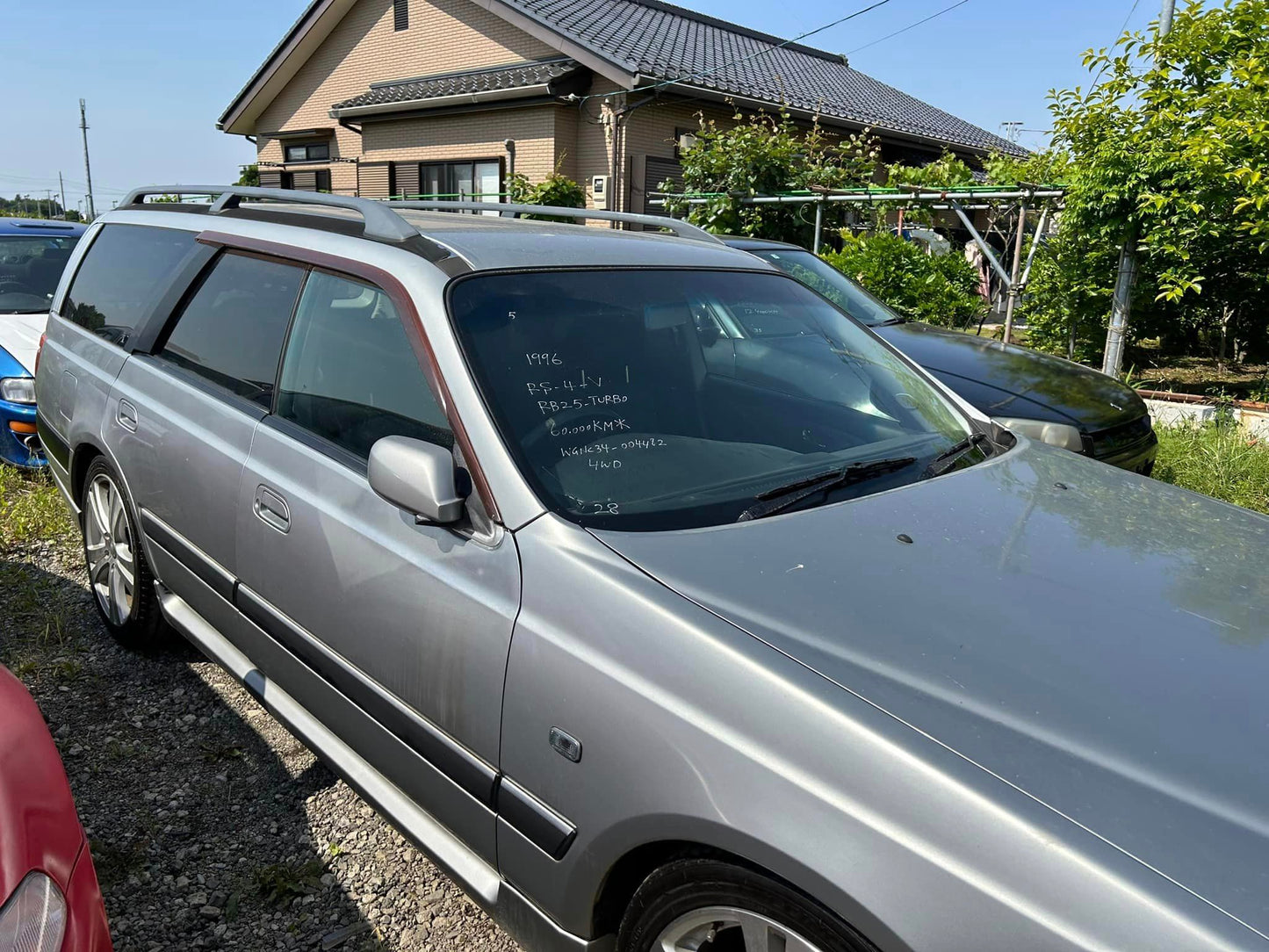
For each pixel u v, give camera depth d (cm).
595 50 1336
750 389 262
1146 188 770
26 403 539
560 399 221
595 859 177
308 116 1927
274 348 276
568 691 179
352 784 242
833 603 176
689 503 209
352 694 232
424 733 212
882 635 168
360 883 254
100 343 369
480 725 197
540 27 1405
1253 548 229
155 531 319
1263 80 709
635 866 182
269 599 262
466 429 210
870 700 152
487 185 1576
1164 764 143
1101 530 227
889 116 1786
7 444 546
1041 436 328
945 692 155
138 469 324
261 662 272
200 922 238
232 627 285
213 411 288
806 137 1463
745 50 1877
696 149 1258
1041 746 145
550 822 184
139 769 299
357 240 263
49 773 169
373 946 234
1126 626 180
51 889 151
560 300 244
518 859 193
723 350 268
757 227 1214
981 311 1019
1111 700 157
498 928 239
